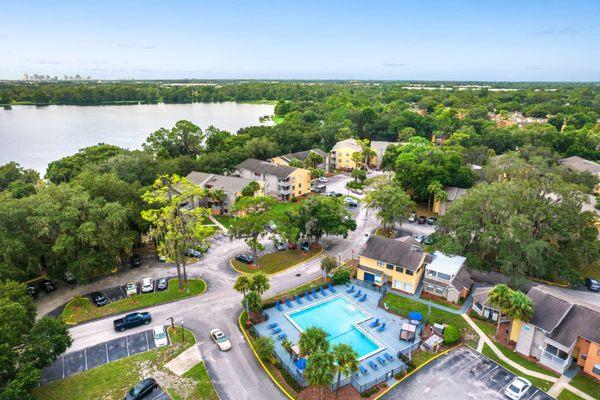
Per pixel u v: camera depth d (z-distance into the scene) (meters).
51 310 56.72
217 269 69.88
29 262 57.81
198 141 136.25
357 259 74.44
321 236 83.12
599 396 42.44
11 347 38.84
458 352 49.34
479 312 57.09
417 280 65.00
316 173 120.69
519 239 61.88
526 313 47.25
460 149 135.00
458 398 41.88
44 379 43.22
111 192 72.06
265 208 74.56
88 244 61.94
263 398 41.66
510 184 73.44
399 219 84.31
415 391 42.78
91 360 46.47
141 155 103.12
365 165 143.88
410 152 118.12
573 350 46.81
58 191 64.31
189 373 44.78
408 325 52.06
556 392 42.91
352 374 44.34
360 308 59.00
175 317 55.66
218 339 49.53
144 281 62.66
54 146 167.88
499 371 46.06
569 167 111.88
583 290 64.56
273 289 63.47
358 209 102.56
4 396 34.47
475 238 68.81
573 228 66.00
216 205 97.75
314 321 55.75
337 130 171.50
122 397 41.03
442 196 93.44
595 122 198.12
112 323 53.91
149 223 73.00
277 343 50.53
